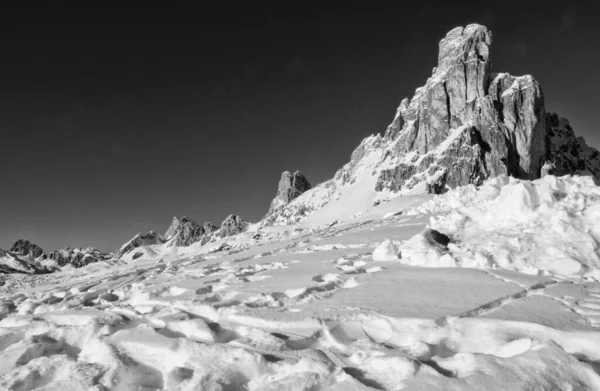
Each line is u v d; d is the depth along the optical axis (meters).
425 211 26.12
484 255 10.15
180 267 19.06
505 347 5.36
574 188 12.68
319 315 7.07
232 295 9.61
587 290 7.79
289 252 18.52
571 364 4.47
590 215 10.97
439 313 6.64
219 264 17.56
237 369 5.21
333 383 4.70
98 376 5.25
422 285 8.74
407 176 139.75
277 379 4.95
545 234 10.75
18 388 5.18
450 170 121.06
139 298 10.62
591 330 5.65
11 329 7.73
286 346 6.04
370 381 4.60
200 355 5.59
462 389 4.04
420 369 4.55
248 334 6.38
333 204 167.38
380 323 6.64
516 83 130.25
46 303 12.11
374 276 10.16
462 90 134.88
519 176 122.38
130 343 6.11
